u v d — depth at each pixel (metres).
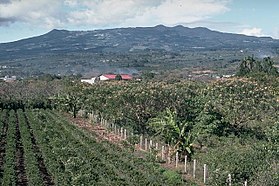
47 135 57.31
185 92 61.09
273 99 56.03
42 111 92.56
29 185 35.69
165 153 46.91
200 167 39.94
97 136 60.97
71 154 44.78
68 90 91.81
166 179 36.94
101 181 36.59
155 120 54.16
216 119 52.62
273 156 36.09
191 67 191.88
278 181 29.95
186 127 48.06
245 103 53.31
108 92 75.19
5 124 72.31
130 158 45.38
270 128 47.09
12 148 49.56
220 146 46.66
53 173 38.59
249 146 42.84
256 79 68.50
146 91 60.72
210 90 60.66
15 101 99.69
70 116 85.62
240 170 33.59
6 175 37.44
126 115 60.94
